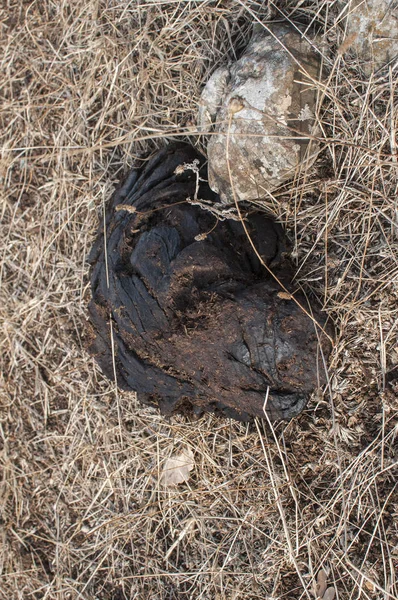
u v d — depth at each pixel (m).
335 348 0.81
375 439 0.80
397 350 0.79
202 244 0.78
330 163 0.80
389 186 0.79
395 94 0.77
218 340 0.78
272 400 0.79
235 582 0.86
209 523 0.87
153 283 0.79
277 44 0.78
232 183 0.78
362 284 0.80
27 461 0.97
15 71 0.96
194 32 0.85
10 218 0.97
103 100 0.91
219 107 0.81
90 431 0.93
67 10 0.93
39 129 0.95
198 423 0.86
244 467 0.85
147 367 0.83
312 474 0.83
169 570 0.89
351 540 0.81
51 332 0.95
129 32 0.88
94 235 0.92
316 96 0.78
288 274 0.81
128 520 0.91
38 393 0.96
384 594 0.79
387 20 0.76
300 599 0.83
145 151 0.89
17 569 0.97
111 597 0.92
